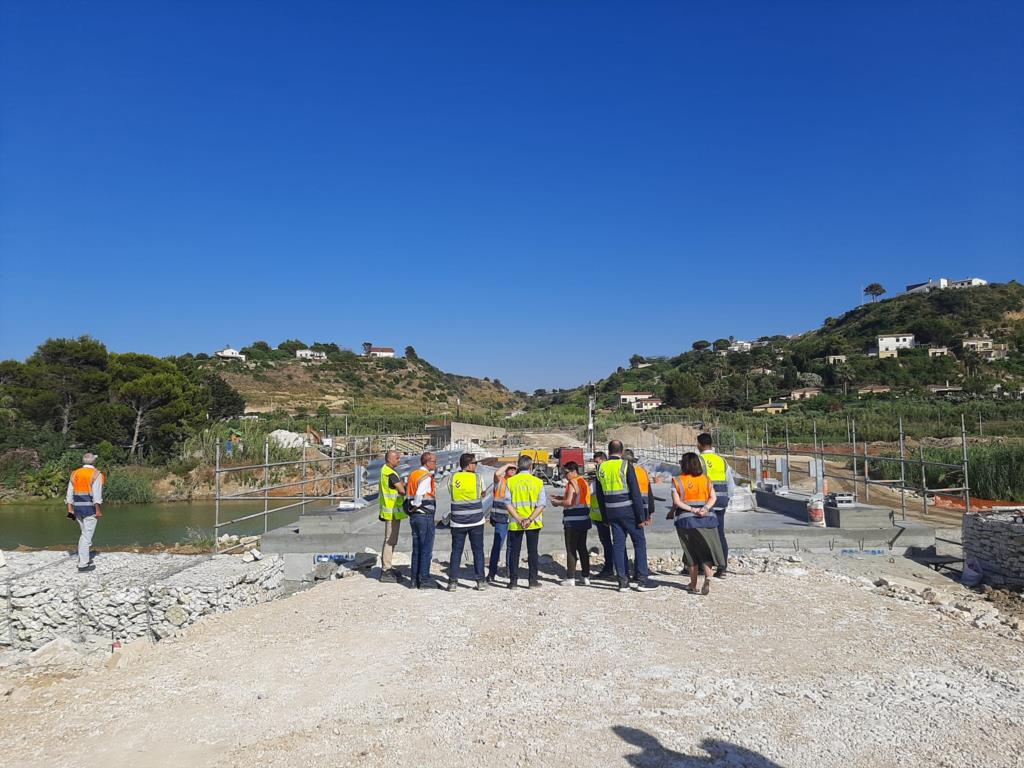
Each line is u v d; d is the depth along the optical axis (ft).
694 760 14.03
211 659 22.06
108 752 15.69
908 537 37.06
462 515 29.99
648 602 26.73
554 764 14.07
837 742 14.76
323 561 38.29
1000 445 90.53
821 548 37.19
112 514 88.94
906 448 118.52
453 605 27.35
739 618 24.35
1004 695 17.26
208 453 116.16
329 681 19.71
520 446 128.57
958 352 302.66
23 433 115.75
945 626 23.44
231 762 14.89
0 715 18.13
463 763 14.30
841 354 327.67
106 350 133.39
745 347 495.00
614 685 18.37
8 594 31.27
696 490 27.68
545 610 25.99
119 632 30.60
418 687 18.88
